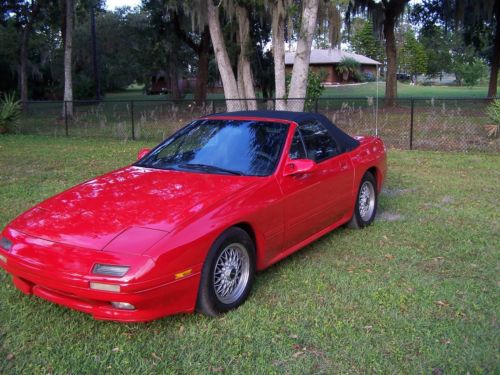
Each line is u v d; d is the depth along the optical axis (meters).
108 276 3.53
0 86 47.34
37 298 4.48
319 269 5.16
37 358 3.57
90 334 3.89
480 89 64.06
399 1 29.80
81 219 4.06
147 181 4.75
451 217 6.99
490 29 34.38
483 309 4.29
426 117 20.16
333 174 5.62
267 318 4.12
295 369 3.43
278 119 5.50
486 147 13.41
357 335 3.86
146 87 59.19
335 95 45.44
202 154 5.25
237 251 4.31
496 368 3.43
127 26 51.41
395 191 8.59
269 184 4.69
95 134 17.30
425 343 3.75
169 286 3.69
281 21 17.80
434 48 79.81
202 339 3.81
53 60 50.38
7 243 4.06
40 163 11.45
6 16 35.62
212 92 57.59
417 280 4.87
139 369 3.44
